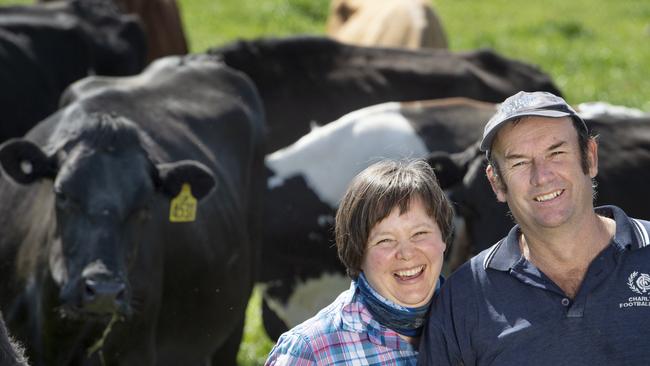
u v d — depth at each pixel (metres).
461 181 10.44
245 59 14.68
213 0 32.81
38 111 16.14
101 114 9.20
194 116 10.90
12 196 9.55
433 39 18.75
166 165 9.24
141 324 9.11
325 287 12.36
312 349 5.75
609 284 5.51
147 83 11.07
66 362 8.88
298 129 14.60
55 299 8.60
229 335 11.38
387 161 5.87
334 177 12.06
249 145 11.55
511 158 5.64
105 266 8.27
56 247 8.55
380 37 18.67
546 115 5.56
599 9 35.50
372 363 5.75
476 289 5.70
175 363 10.31
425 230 5.68
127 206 8.60
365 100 14.81
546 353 5.50
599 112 12.17
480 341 5.62
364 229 5.69
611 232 5.73
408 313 5.75
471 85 15.27
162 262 9.47
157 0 19.88
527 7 35.59
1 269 9.23
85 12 17.48
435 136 11.83
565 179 5.57
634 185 11.47
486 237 10.28
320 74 14.87
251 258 11.62
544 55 28.53
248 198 11.63
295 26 30.39
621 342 5.44
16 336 9.03
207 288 10.30
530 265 5.64
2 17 16.62
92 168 8.62
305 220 12.17
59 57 16.59
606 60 28.19
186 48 20.70
